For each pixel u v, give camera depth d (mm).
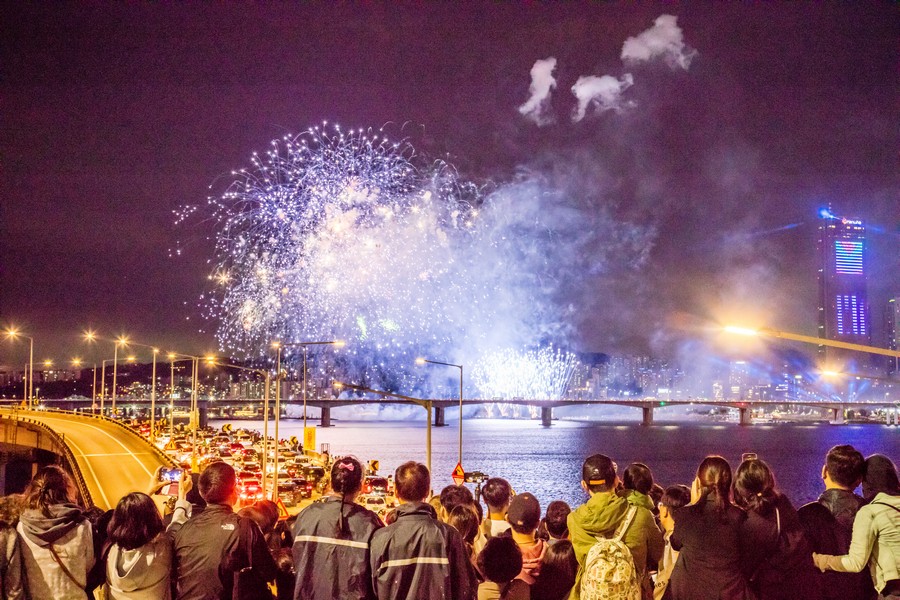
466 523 8906
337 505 7168
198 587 7344
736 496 7430
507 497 9086
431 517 7035
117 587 7238
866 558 7039
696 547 7055
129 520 7180
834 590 7375
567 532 9312
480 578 8133
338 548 6988
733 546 6965
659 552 7465
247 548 7406
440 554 6863
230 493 7727
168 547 7422
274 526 9078
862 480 7887
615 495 7504
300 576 7035
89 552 7391
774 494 7219
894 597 7012
